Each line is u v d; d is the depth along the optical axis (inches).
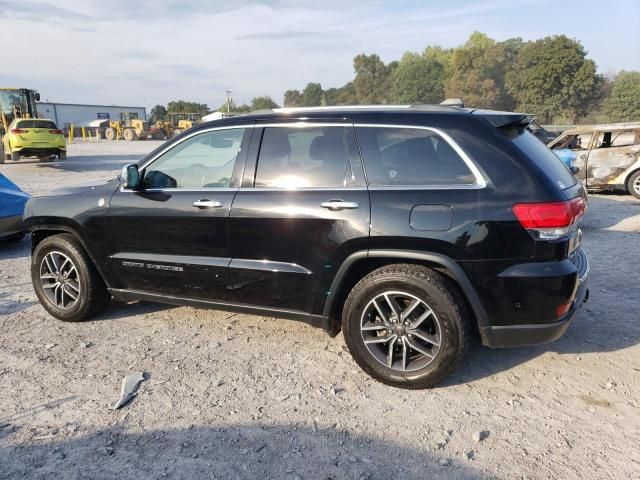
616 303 192.4
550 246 123.5
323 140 143.6
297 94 4731.8
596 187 453.7
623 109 2664.9
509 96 2883.9
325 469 107.0
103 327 179.6
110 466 108.4
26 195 297.6
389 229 131.3
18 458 111.0
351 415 126.0
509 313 127.6
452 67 3203.7
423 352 134.3
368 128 139.8
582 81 2637.8
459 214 126.6
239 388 138.6
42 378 144.3
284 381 142.2
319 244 139.5
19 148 781.9
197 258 157.1
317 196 139.9
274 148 149.3
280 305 150.2
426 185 131.7
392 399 132.8
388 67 4180.6
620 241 289.9
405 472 106.0
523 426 120.6
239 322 182.5
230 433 119.3
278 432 119.6
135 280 170.1
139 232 164.6
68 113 2977.4
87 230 171.8
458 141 130.9
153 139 2033.7
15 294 216.1
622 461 108.1
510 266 124.9
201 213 153.9
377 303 136.5
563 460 108.8
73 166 818.8
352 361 153.4
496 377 142.9
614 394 133.5
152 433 119.6
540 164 128.4
